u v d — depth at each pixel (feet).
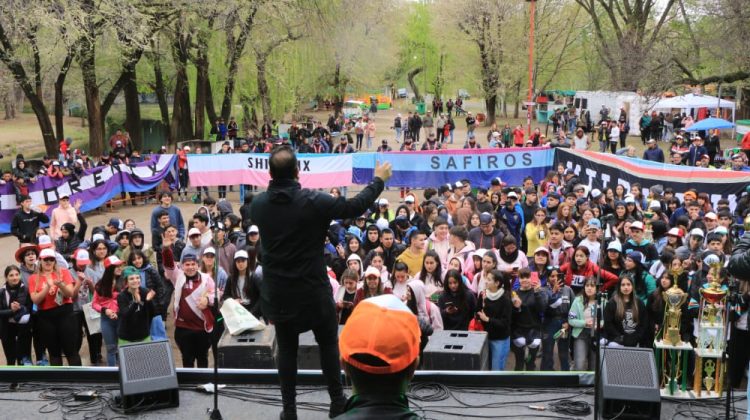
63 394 18.29
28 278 30.22
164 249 34.27
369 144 130.62
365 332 8.60
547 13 153.17
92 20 81.66
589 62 176.96
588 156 62.69
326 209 14.49
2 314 29.14
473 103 252.83
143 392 17.15
